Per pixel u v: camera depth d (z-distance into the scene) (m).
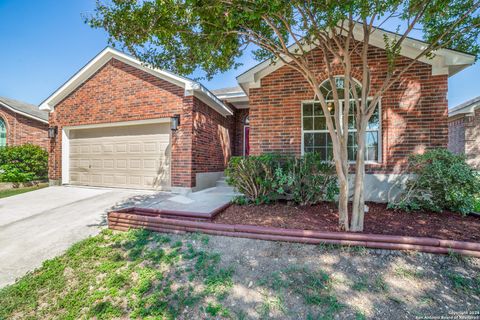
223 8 3.39
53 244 4.14
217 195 7.28
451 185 4.50
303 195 5.38
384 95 5.91
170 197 7.02
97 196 7.48
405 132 5.79
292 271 2.99
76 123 9.38
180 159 7.88
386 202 5.80
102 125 9.14
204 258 3.35
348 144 6.23
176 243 3.76
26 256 3.77
